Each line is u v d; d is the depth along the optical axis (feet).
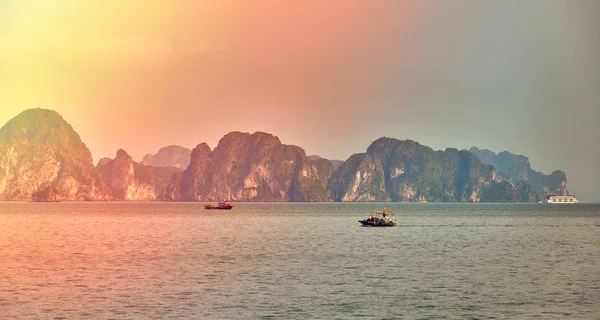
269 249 363.76
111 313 185.06
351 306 195.83
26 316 181.47
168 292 216.33
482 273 263.29
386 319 180.34
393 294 214.69
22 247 370.12
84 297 207.21
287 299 205.57
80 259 307.58
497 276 254.88
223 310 189.57
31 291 217.36
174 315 183.11
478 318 181.98
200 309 190.60
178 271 265.75
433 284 234.58
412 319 180.75
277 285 231.09
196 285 230.27
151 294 212.64
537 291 220.84
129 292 215.92
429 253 342.23
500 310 191.52
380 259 312.71
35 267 276.62
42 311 187.21
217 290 220.43
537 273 263.49
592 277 252.62
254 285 231.09
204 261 301.02
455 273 263.08
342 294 214.28
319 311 189.06
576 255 334.65
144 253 337.93
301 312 187.73
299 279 245.04
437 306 196.34
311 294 213.87
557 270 273.13
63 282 235.61
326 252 346.54
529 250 360.89
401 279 246.06
